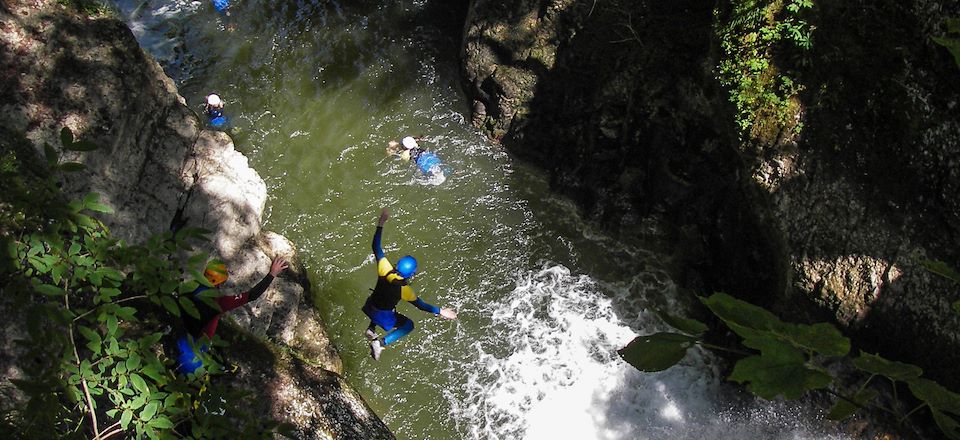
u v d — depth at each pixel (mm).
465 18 13078
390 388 9547
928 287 7902
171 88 9836
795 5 8469
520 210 11109
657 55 10281
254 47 13188
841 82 8242
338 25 13359
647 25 10586
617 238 10672
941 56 7621
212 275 6762
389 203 11250
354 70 12836
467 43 11984
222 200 9477
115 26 9164
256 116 12297
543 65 11328
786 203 8570
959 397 1640
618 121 10617
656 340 1915
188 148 9648
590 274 10477
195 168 9570
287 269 9859
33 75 8406
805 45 8391
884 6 7980
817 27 8391
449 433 9242
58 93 8469
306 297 9977
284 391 8234
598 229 10797
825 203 8367
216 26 13508
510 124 11680
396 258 10688
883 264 8109
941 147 7660
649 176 10438
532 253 10695
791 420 8922
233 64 12984
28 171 7840
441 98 12445
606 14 10914
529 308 10219
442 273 10562
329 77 12766
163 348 7398
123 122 8820
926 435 8242
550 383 9617
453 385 9594
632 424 9305
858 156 8180
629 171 10617
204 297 4758
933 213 7820
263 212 11094
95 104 8617
